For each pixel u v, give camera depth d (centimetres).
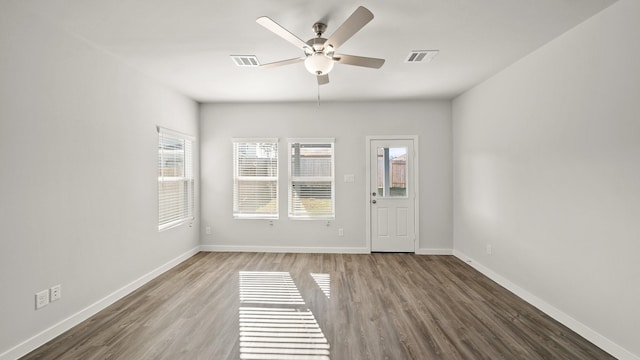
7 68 222
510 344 244
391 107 529
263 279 397
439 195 526
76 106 282
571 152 271
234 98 509
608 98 235
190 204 508
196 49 315
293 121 536
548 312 296
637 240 215
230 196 541
